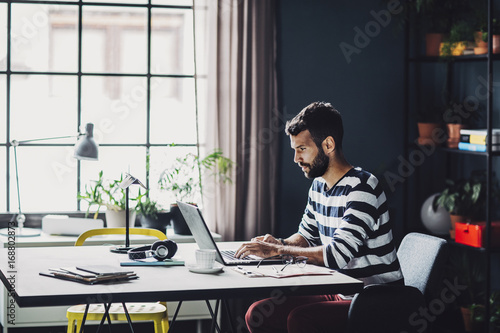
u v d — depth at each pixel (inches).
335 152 102.3
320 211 106.3
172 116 331.9
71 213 156.6
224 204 152.7
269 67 155.0
